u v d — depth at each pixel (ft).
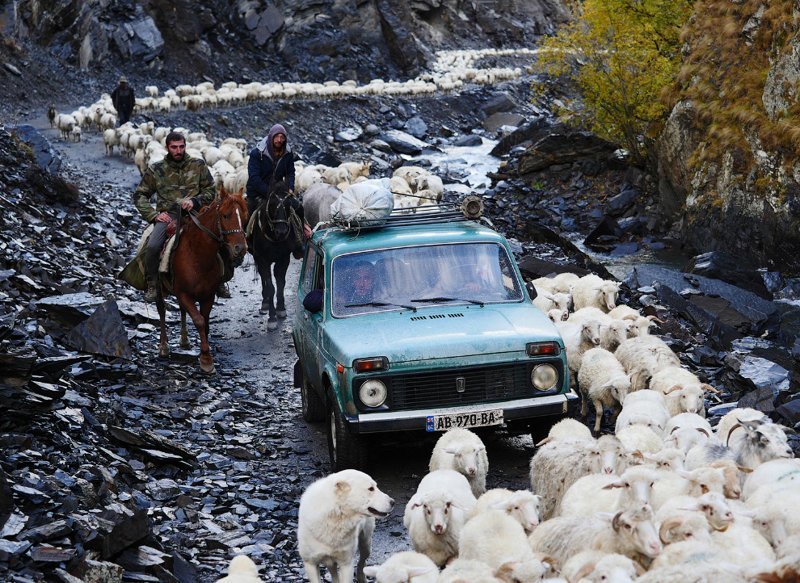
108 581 21.25
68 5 160.97
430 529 22.86
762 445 26.43
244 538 26.63
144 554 23.15
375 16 196.75
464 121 160.04
